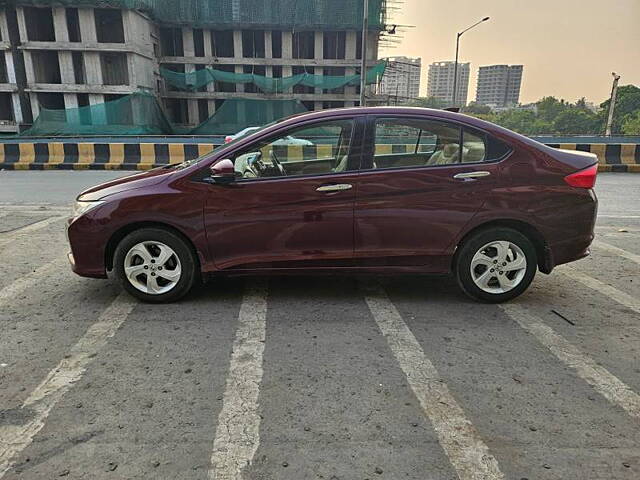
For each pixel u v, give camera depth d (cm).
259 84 3869
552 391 312
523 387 317
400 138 431
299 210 425
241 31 4328
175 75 3906
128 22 3631
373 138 430
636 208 934
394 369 337
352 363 345
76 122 2552
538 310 441
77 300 455
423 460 250
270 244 431
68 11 3656
